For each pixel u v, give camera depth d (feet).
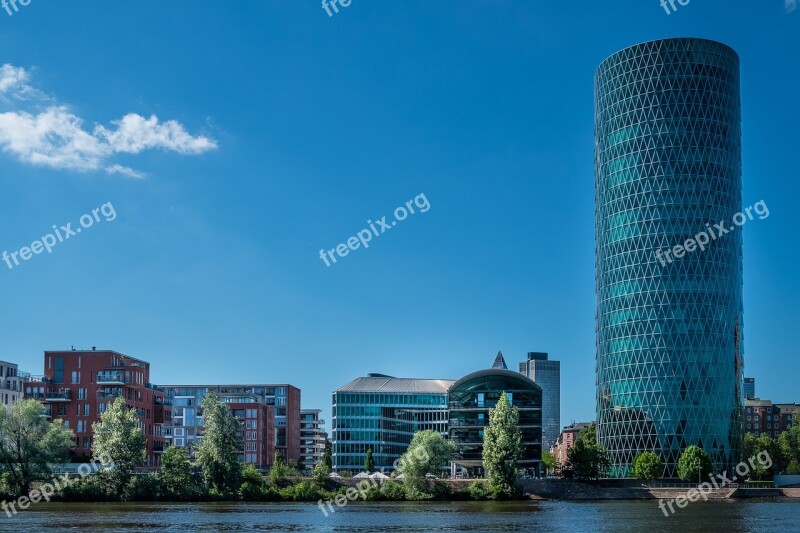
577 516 492.13
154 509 521.24
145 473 623.77
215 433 632.79
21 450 565.53
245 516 479.00
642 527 424.87
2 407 562.66
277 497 633.20
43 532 383.86
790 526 431.84
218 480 627.46
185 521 441.68
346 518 472.44
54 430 570.05
